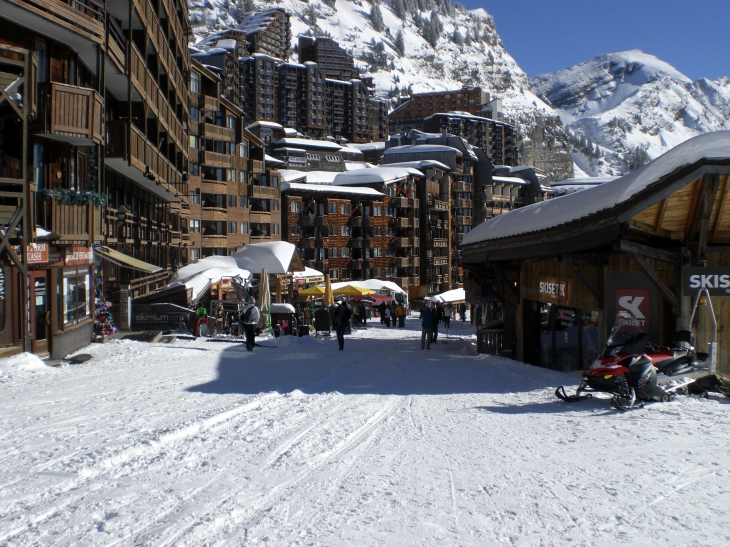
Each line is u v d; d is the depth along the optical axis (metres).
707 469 6.69
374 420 9.64
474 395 12.21
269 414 10.01
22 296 15.72
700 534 4.97
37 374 14.40
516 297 21.92
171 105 36.41
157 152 28.66
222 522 5.24
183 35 40.12
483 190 124.81
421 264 104.62
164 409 10.25
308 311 43.91
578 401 10.99
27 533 4.98
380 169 100.12
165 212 41.94
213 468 6.84
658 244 13.49
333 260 87.94
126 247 28.72
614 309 13.87
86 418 9.47
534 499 5.84
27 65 15.27
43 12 16.58
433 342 27.89
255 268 40.88
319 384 13.55
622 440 8.05
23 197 15.25
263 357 19.36
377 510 5.54
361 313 48.03
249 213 75.50
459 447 7.87
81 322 20.30
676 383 10.75
